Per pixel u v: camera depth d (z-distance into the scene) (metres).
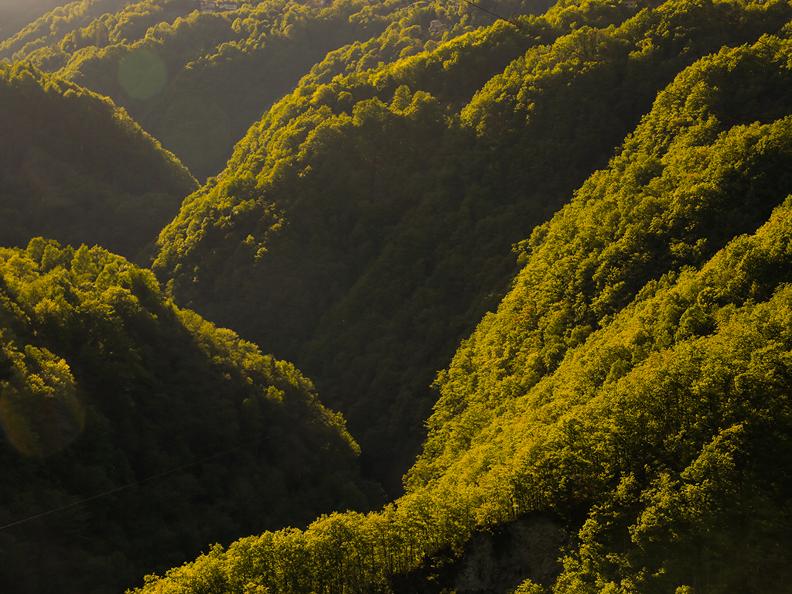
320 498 134.25
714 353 79.44
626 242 121.44
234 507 123.88
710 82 147.62
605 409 83.94
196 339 152.12
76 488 110.12
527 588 75.81
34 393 112.44
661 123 149.62
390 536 85.56
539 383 115.31
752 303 88.00
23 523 100.12
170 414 131.62
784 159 114.44
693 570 68.88
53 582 96.31
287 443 140.12
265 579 82.75
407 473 138.12
